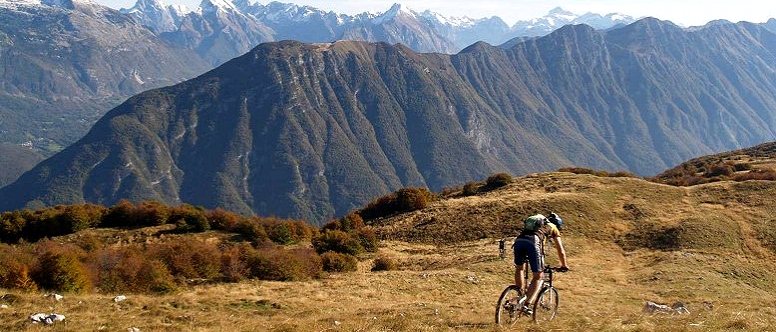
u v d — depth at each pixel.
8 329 16.17
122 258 33.84
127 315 20.09
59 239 53.38
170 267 34.75
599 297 32.62
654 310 21.91
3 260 27.20
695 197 60.69
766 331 13.52
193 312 22.17
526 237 13.36
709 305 26.12
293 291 30.41
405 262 47.25
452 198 75.62
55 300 21.66
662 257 44.75
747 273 41.09
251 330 16.41
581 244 49.44
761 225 50.38
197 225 58.22
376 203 75.94
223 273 35.91
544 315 14.60
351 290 31.53
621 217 56.75
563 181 71.44
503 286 35.44
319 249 51.56
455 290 33.41
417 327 14.35
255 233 56.09
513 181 77.94
